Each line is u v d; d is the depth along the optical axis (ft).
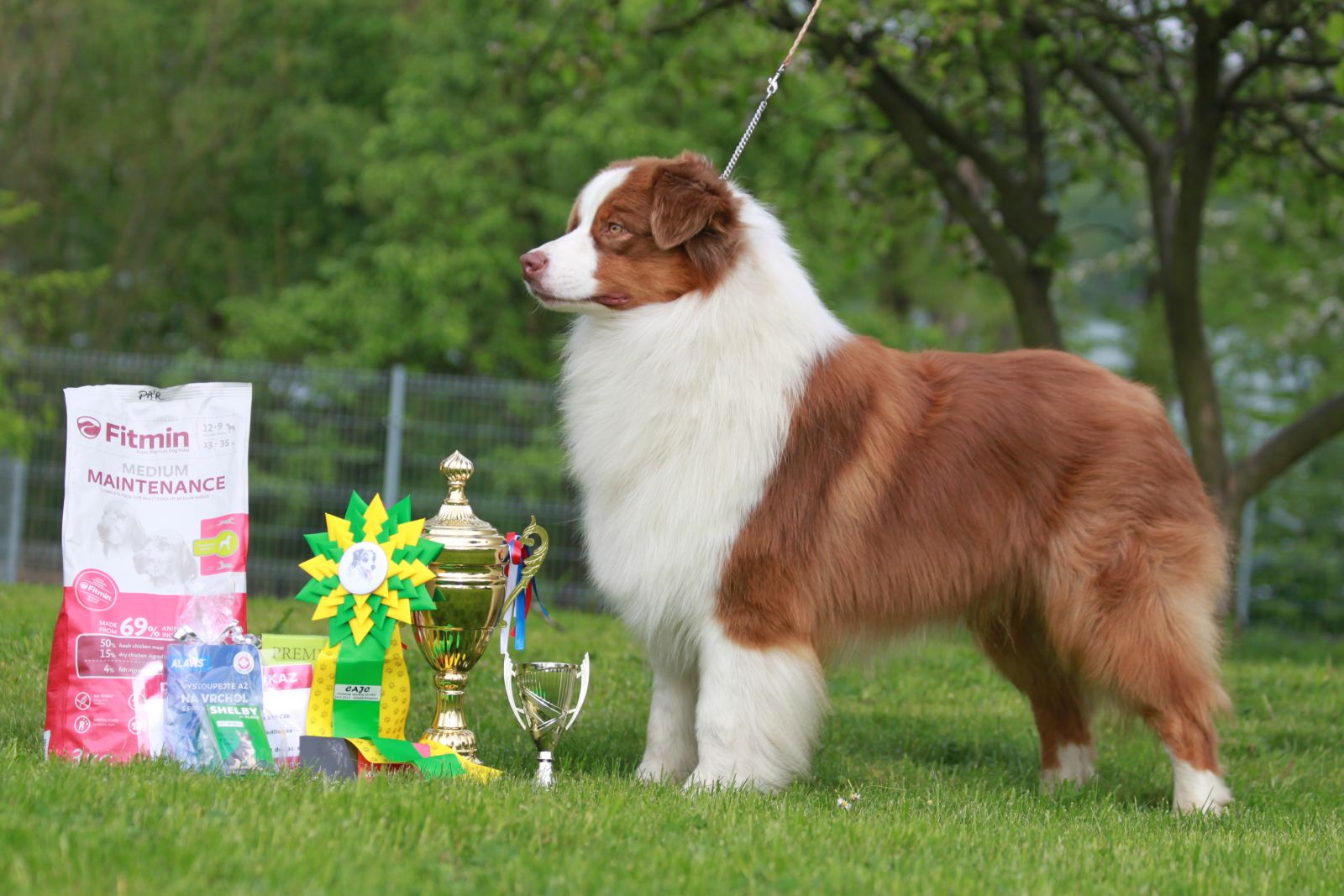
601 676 29.45
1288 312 87.76
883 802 19.34
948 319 108.27
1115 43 45.39
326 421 54.24
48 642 26.84
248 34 89.66
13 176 84.23
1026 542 19.60
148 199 89.20
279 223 88.43
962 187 47.98
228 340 77.15
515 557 19.33
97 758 16.71
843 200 61.31
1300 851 16.78
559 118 69.77
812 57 44.21
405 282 72.69
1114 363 105.29
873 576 19.15
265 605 36.81
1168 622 19.29
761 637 18.57
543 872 13.30
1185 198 43.01
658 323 18.67
